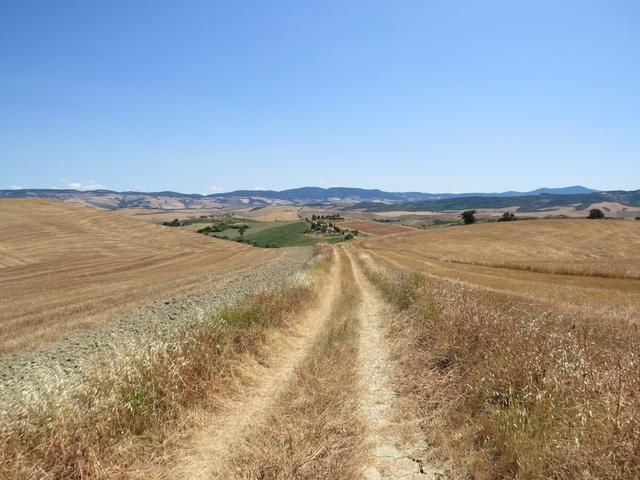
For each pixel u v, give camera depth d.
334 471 4.65
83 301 22.06
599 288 25.23
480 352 7.26
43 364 9.73
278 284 19.11
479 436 5.20
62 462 4.49
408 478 4.71
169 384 6.45
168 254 59.84
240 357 8.64
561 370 5.40
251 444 5.32
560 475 4.00
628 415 4.09
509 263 41.34
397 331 11.63
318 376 7.88
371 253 64.38
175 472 4.88
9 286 30.02
